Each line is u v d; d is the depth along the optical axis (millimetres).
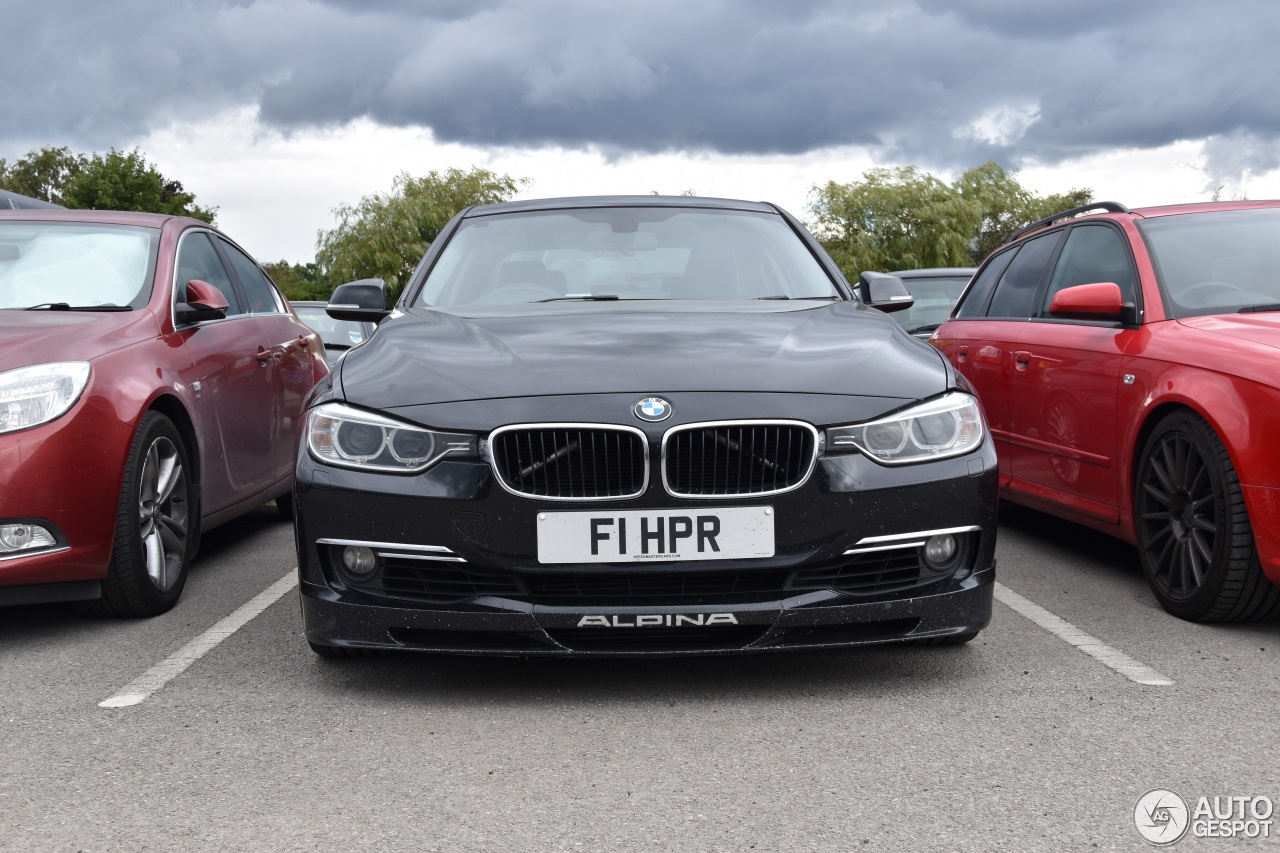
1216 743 2857
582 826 2436
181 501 4680
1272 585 3865
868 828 2398
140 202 58000
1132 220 5164
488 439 3191
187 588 4969
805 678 3482
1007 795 2559
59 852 2340
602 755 2865
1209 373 4031
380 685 3475
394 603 3258
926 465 3279
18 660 3832
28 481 3885
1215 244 4883
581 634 3227
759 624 3193
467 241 4828
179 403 4688
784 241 4852
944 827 2396
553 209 4996
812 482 3197
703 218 4930
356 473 3254
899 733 2982
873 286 4594
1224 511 3893
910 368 3465
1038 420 5289
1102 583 4758
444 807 2549
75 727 3125
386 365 3531
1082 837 2336
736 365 3365
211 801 2598
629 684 3457
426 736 3025
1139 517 4418
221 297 5156
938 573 3346
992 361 5812
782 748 2893
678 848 2320
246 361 5605
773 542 3188
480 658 3752
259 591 4848
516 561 3188
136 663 3760
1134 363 4488
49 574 3969
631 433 3170
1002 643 3832
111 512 4113
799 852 2293
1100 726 2998
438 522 3193
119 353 4395
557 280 4504
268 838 2395
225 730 3088
